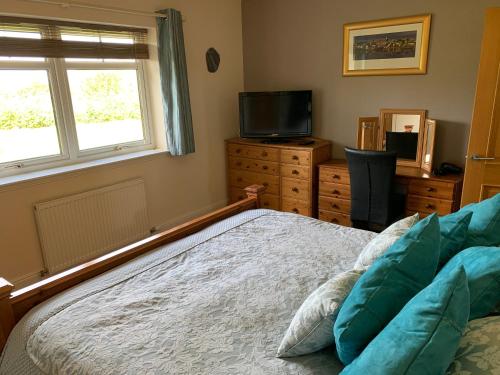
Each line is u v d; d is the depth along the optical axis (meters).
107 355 1.23
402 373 0.76
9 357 1.39
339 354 1.07
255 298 1.53
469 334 0.92
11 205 2.71
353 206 3.32
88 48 3.11
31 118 2.92
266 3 4.17
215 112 4.29
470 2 3.06
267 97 4.05
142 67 3.64
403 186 3.34
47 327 1.38
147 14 3.33
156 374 1.14
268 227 2.27
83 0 2.90
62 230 2.97
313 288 1.59
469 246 1.41
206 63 4.07
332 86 3.95
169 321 1.40
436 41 3.27
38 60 2.88
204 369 1.16
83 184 3.12
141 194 3.55
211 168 4.38
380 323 1.02
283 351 1.20
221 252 1.96
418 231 1.18
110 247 3.34
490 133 2.77
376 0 3.49
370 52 3.63
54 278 1.64
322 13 3.83
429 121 3.38
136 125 3.72
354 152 3.09
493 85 2.68
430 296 0.86
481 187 2.89
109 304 1.51
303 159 3.82
